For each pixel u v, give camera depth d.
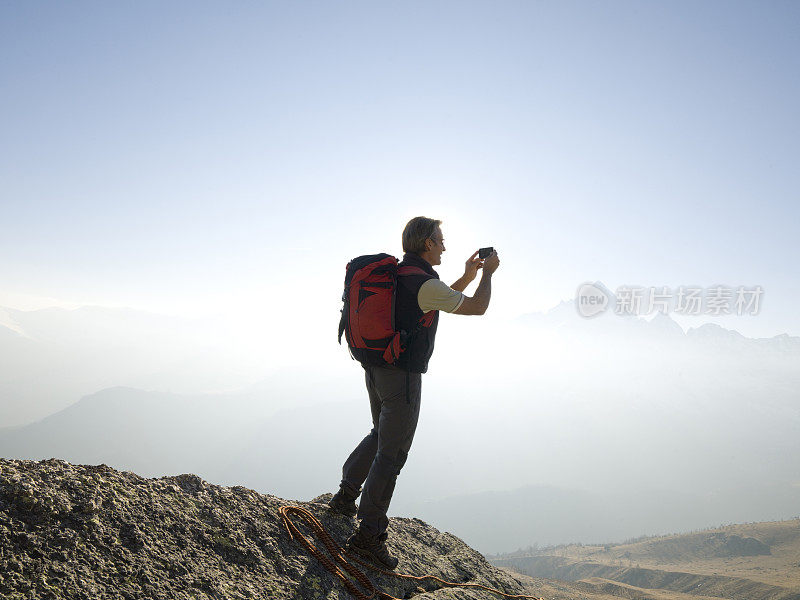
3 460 2.65
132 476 3.08
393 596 3.49
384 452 3.63
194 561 2.69
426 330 3.54
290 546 3.29
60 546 2.28
